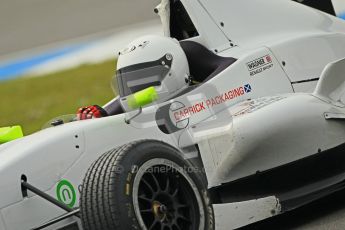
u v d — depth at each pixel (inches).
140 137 786.2
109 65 2134.6
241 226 807.1
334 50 980.6
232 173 826.8
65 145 731.4
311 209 907.4
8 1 2962.6
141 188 664.4
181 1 949.2
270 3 1000.2
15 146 746.8
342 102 900.0
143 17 2368.4
